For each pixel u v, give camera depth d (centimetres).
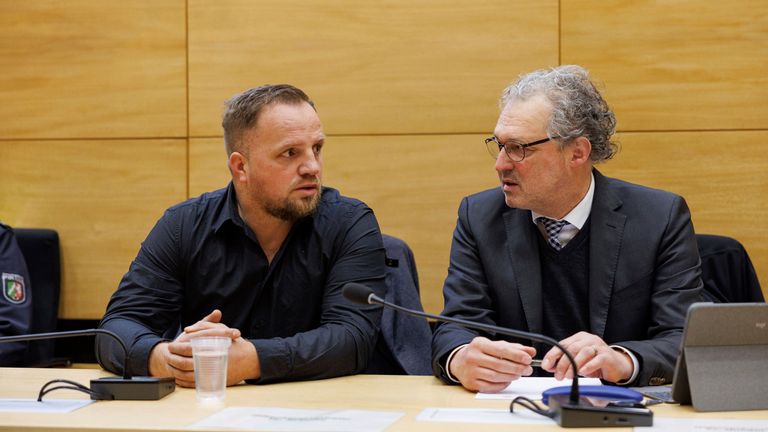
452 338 196
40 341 336
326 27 345
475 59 337
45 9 363
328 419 146
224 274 220
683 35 326
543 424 142
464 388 181
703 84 326
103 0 359
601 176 221
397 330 234
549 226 216
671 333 198
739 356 157
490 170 338
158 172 357
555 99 207
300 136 210
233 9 350
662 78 328
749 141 324
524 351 176
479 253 221
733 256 256
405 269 241
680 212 215
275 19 348
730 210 326
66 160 363
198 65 353
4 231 299
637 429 138
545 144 205
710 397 153
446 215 340
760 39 322
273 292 220
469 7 337
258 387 183
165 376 185
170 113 356
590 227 215
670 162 328
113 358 197
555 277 217
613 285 211
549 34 332
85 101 362
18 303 290
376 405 161
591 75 331
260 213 217
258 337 221
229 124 216
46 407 159
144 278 218
